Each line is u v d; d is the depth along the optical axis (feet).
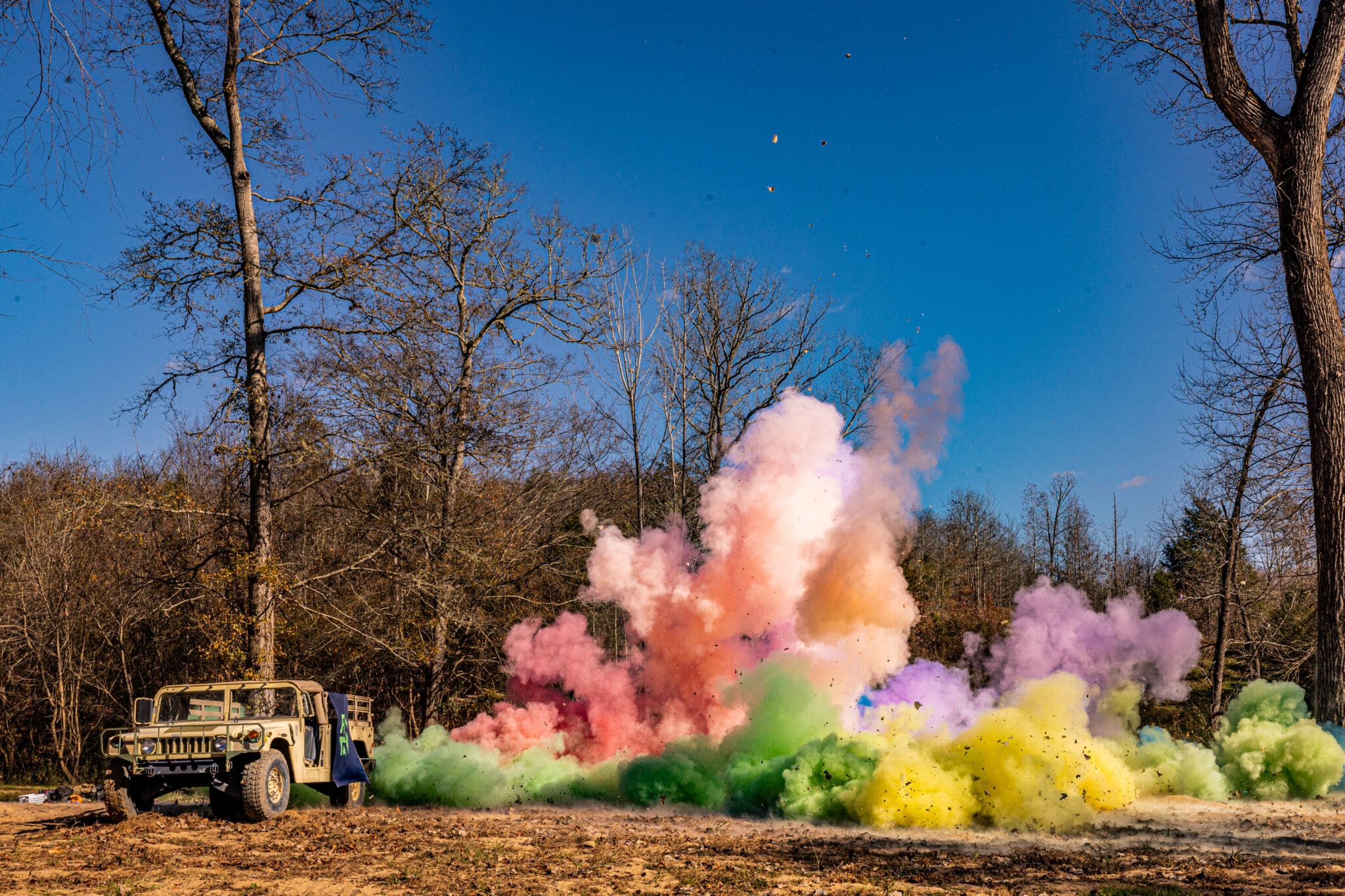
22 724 91.91
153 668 87.15
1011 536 190.90
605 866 29.66
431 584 68.33
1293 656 86.38
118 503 58.85
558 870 29.14
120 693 87.76
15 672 90.63
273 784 40.55
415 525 69.67
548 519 86.22
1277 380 65.51
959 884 26.71
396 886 27.22
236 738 39.96
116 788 39.88
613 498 101.40
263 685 43.39
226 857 31.81
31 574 87.04
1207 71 54.90
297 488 65.46
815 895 25.40
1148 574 147.74
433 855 31.94
